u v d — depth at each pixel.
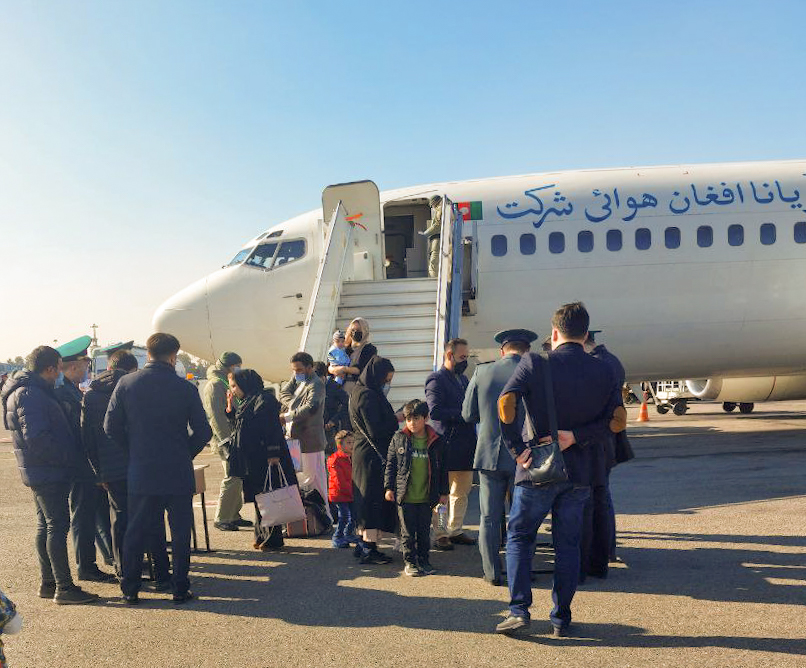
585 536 4.77
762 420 17.25
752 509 6.95
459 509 6.03
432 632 3.96
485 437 4.86
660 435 14.51
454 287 9.78
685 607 4.23
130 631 4.16
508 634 3.86
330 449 7.27
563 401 3.70
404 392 8.39
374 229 11.43
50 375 4.93
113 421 4.68
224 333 12.24
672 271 11.66
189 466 4.80
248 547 6.27
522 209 11.85
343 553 5.98
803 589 4.49
